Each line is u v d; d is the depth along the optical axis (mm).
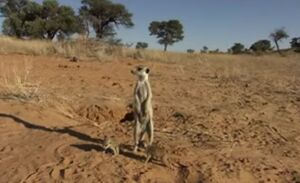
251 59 30984
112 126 8133
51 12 43000
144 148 6715
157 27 61312
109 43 22984
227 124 8625
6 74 12625
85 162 6098
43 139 6977
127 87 12469
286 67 25625
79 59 18719
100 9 42438
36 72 13852
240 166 6258
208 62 23984
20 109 8367
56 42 22094
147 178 5727
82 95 10562
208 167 6105
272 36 68750
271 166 6375
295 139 7949
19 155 6371
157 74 16172
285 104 10961
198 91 12625
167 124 8484
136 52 22797
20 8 44062
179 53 27734
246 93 12648
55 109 8734
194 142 7324
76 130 7543
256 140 7691
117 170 5891
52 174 5793
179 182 5738
